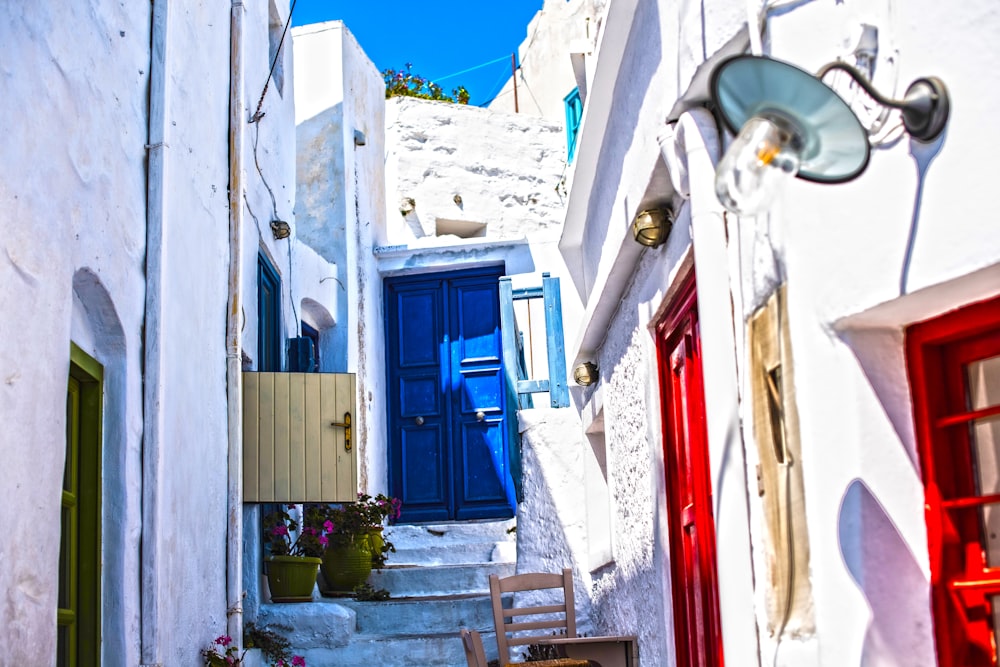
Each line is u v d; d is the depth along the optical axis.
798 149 2.38
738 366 3.73
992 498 2.60
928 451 2.81
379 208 12.29
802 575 3.14
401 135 12.61
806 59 3.10
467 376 11.91
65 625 4.98
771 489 3.40
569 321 8.91
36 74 4.31
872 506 2.80
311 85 11.40
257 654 7.30
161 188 5.81
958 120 2.46
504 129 12.98
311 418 7.66
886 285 2.70
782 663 3.31
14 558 3.95
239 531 7.12
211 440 6.85
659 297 5.28
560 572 8.05
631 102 5.22
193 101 6.64
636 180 5.10
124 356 5.41
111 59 5.31
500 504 11.62
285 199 9.39
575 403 8.34
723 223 3.85
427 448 11.84
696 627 5.03
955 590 2.71
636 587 6.15
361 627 8.22
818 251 3.00
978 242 2.40
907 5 2.64
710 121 3.96
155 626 5.49
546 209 12.95
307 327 10.45
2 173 3.95
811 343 3.03
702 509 4.83
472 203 12.65
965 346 2.77
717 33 3.71
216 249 7.14
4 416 3.91
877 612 2.76
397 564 9.97
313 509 8.73
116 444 5.35
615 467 6.82
